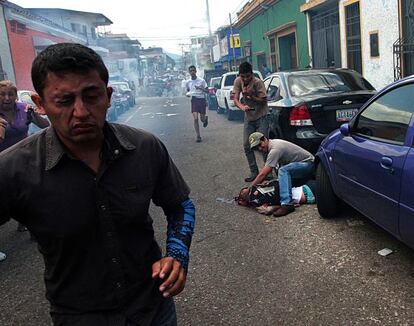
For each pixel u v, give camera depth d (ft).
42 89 4.24
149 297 4.86
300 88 21.04
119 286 4.61
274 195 16.14
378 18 34.99
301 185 17.15
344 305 9.57
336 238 13.10
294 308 9.66
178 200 5.24
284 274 11.24
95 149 4.53
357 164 11.74
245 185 20.26
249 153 20.79
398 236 10.16
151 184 4.76
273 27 66.49
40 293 11.59
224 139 34.99
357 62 40.04
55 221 4.32
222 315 9.70
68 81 4.14
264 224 14.90
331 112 18.66
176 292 4.86
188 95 34.63
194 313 9.89
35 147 4.43
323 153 14.15
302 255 12.23
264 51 74.23
